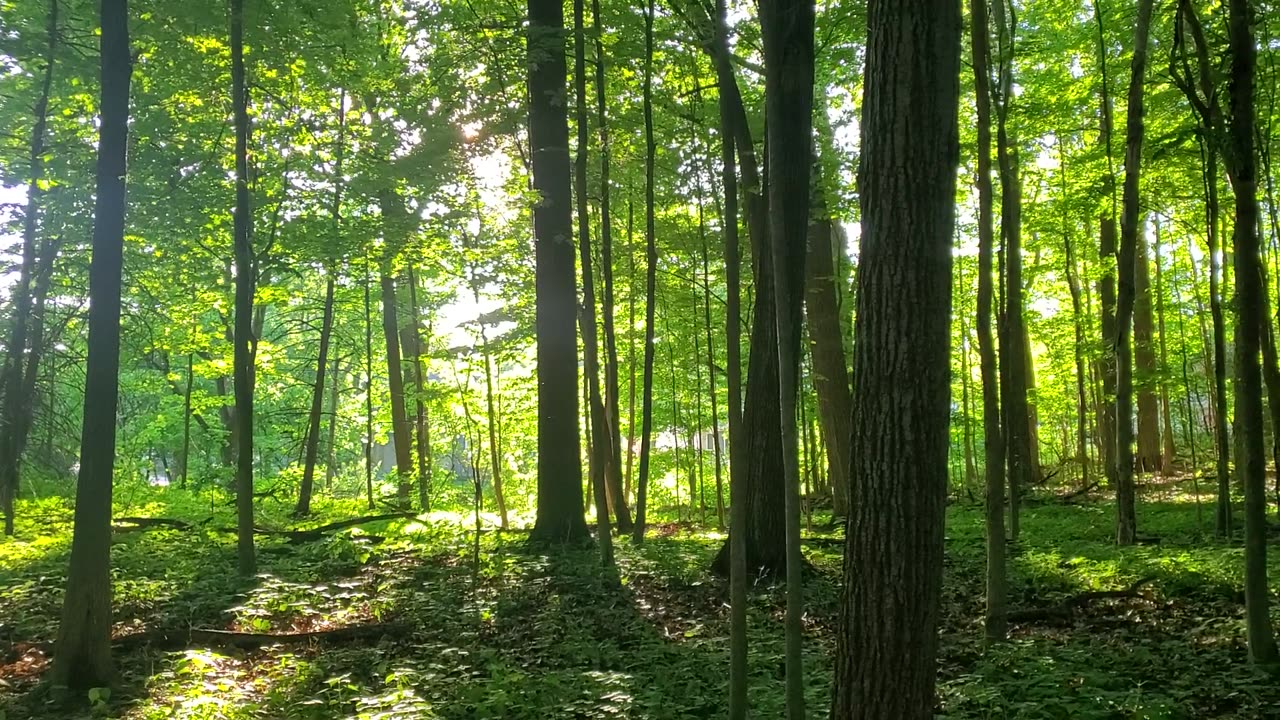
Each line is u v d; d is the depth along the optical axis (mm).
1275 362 9164
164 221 11812
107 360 5797
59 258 12633
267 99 11602
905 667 3506
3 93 11523
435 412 17828
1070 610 7762
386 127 11461
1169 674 5586
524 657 6688
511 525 14992
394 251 12648
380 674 6047
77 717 5145
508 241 12930
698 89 10977
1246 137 5637
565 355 11469
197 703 5094
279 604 7934
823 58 12914
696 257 15273
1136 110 9578
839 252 16406
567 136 11203
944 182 3566
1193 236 16797
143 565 9453
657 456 21266
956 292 17672
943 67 3549
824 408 16375
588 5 11086
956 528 13609
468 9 10453
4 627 7062
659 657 6492
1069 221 14773
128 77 5949
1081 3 13289
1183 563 8773
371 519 13062
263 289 14078
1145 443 20734
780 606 8422
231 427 21438
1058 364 20656
